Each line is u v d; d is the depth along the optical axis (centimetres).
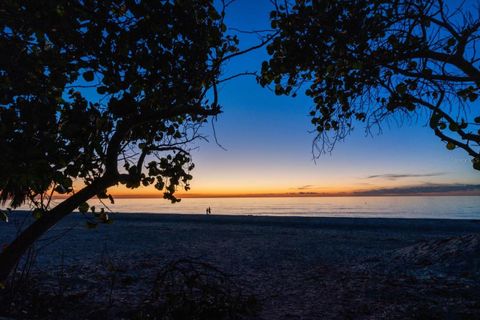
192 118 643
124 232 2634
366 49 487
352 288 927
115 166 517
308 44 479
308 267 1282
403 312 716
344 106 590
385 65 468
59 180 460
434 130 426
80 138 470
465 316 670
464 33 429
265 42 502
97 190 518
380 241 2098
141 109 523
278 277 1115
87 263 1330
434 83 459
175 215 4912
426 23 479
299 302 825
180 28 476
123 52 454
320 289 939
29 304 693
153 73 493
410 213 17950
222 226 3297
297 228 3117
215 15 507
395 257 1251
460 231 2845
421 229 3003
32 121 441
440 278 960
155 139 630
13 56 439
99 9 443
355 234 2553
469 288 848
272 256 1548
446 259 1088
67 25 429
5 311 632
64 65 462
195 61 504
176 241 2155
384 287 913
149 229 2908
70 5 437
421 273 1031
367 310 744
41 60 466
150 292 877
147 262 1363
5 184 497
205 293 723
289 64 498
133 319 672
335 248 1788
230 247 1880
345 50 488
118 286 950
